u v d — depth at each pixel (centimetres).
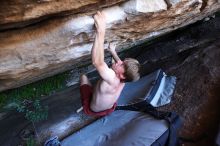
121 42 489
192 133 624
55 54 376
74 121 616
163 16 449
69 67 561
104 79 351
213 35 763
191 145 610
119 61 358
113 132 596
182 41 758
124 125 603
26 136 576
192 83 684
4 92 566
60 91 631
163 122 572
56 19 327
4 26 291
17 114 588
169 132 561
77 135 590
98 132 599
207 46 740
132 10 373
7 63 338
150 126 573
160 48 745
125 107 634
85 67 656
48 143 556
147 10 387
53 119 605
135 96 646
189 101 661
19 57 338
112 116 621
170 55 735
